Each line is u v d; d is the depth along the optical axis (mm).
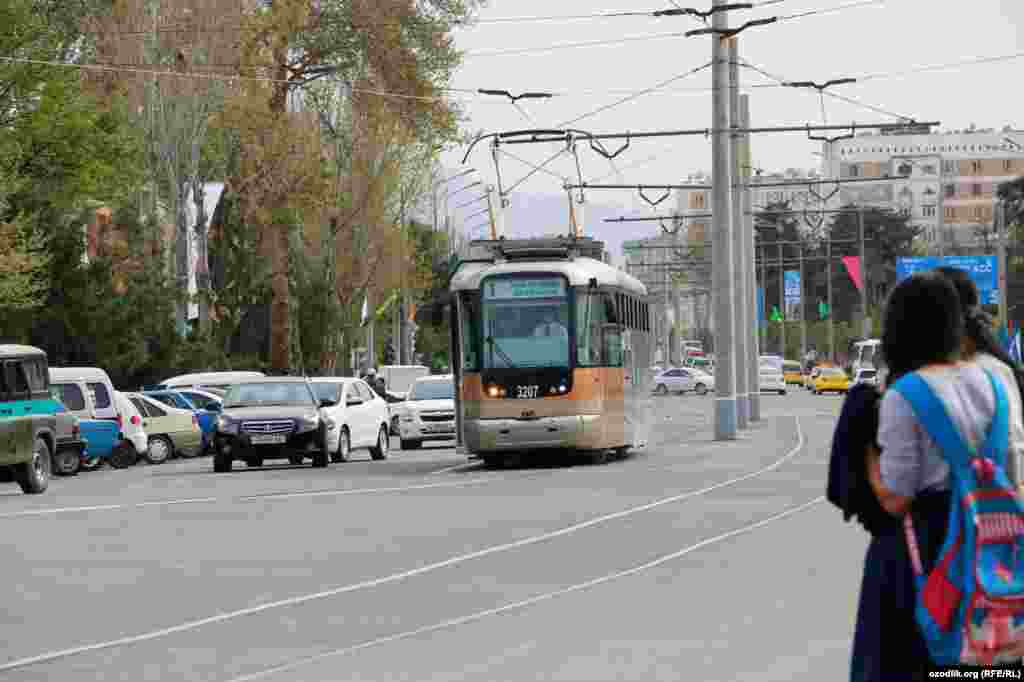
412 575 37938
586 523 50375
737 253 133750
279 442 89125
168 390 119750
